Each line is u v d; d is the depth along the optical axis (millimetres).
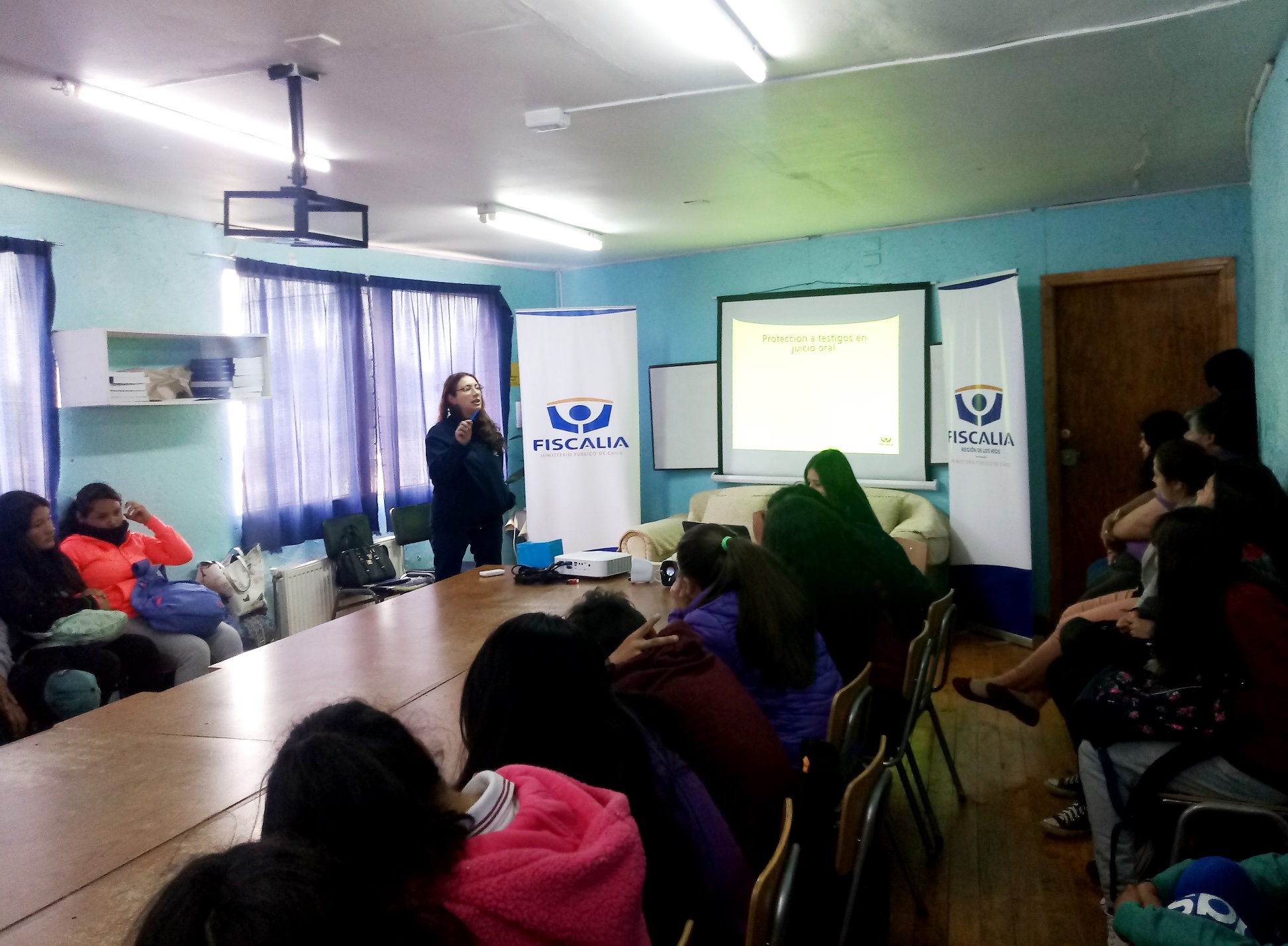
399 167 3896
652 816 1398
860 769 2188
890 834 2566
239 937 632
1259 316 3379
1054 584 5480
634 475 6273
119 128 3182
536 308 7168
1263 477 2520
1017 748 3734
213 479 5047
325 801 798
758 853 1634
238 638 4449
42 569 3639
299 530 5410
